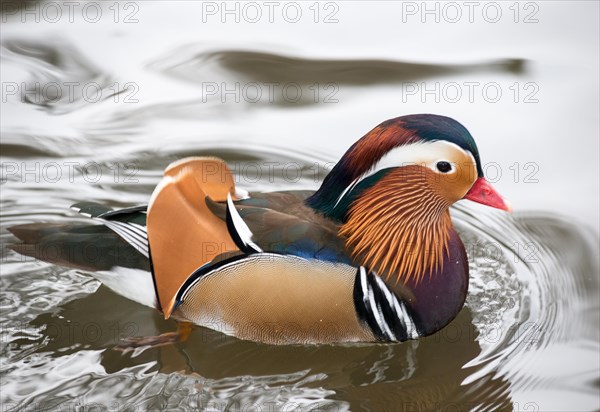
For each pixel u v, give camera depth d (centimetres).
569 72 1557
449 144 1027
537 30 1659
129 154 1412
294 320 1022
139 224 1055
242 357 1054
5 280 1162
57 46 1614
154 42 1638
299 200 1090
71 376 1008
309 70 1575
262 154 1425
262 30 1672
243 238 1015
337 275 1011
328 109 1502
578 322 1128
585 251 1252
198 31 1661
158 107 1503
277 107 1512
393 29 1675
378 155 1035
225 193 1062
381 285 1044
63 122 1468
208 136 1455
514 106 1491
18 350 1047
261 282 1010
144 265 1058
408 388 1014
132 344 1066
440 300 1075
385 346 1075
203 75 1565
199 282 1033
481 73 1562
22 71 1558
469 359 1062
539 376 1035
